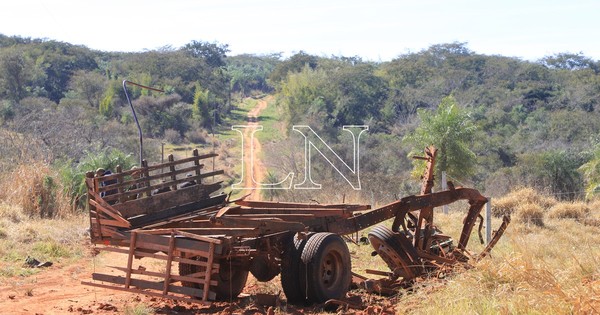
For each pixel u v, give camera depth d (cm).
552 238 1506
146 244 800
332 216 948
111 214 816
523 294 748
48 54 8675
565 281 791
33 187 1688
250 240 845
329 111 7500
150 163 4672
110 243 835
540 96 8494
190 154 5619
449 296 793
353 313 801
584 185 3572
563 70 9894
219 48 12438
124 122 6575
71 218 1667
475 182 4106
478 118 7019
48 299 904
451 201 1020
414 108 7750
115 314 820
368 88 7988
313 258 838
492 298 766
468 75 9338
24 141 2836
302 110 7244
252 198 3334
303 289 847
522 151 5503
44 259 1196
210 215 880
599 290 730
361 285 938
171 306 865
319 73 8388
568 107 7919
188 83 8794
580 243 1453
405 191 2938
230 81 10762
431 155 1013
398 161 4838
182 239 788
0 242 1269
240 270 913
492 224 1752
